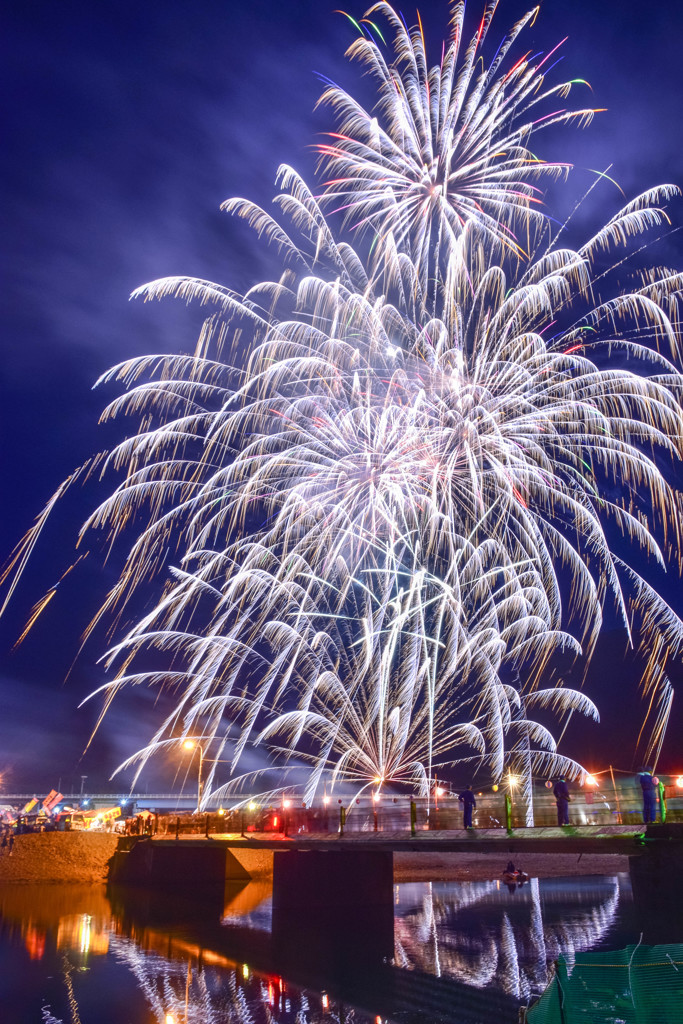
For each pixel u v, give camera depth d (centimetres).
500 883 4675
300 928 3203
